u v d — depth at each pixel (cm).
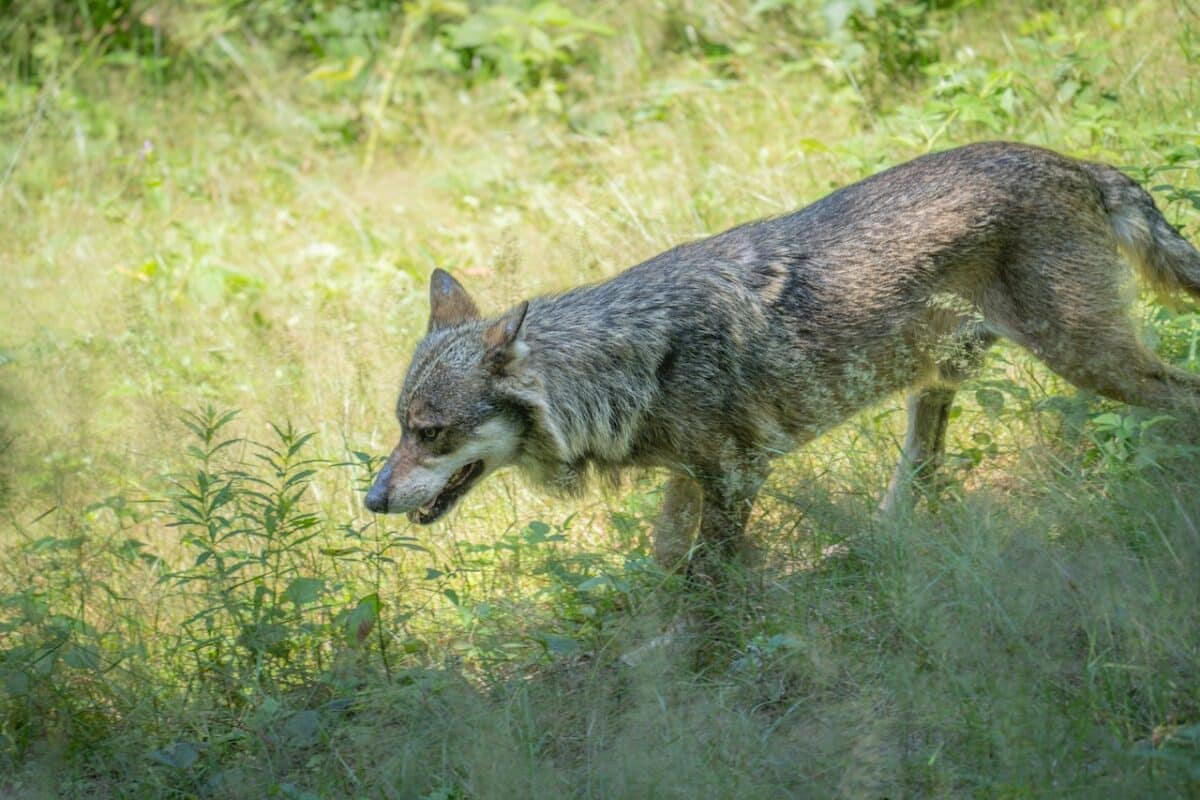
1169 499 927
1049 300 1027
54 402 1377
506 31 2034
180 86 2141
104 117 2077
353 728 881
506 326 993
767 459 1027
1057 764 745
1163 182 1349
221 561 963
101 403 1400
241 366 1473
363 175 1928
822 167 1585
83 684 949
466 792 827
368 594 1046
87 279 1700
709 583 986
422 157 1939
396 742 866
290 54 2192
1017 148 1051
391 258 1688
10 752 903
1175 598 845
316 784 855
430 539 1133
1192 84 1524
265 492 1220
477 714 867
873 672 867
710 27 2017
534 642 966
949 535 934
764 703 892
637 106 1892
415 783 827
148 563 1080
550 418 1011
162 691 950
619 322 1009
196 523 989
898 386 1069
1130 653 818
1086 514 943
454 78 2073
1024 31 1755
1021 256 1029
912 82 1777
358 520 1177
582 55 2042
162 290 1664
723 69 1970
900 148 1554
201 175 1973
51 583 1054
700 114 1816
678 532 1062
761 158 1653
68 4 2247
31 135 2011
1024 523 935
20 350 1501
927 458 1116
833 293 1027
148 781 867
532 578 1049
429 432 1006
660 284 1019
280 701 919
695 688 897
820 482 1027
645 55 1988
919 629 852
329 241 1777
